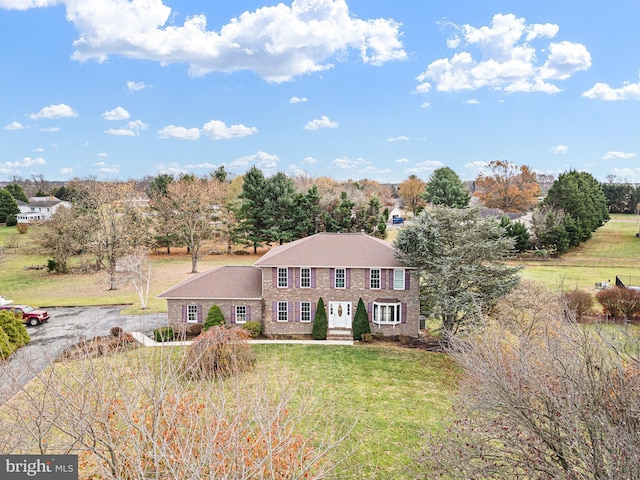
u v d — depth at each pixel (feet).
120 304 133.90
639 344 31.65
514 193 334.03
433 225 100.27
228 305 105.60
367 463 48.16
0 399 27.50
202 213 193.36
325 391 71.10
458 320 95.81
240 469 25.64
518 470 34.06
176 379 31.04
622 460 25.23
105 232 159.43
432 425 59.82
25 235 259.39
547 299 91.20
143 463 27.27
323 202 220.02
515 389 31.22
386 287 104.32
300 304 105.70
